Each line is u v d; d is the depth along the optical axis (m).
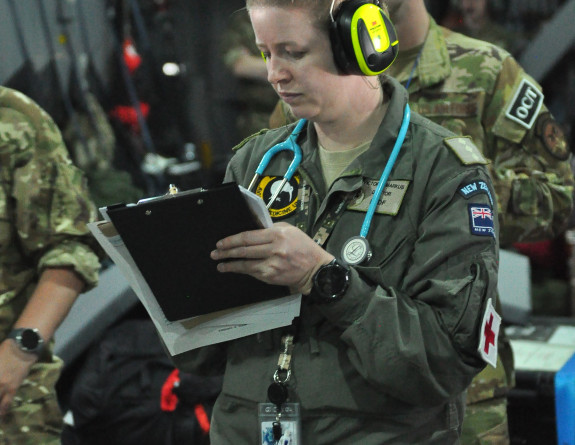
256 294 3.54
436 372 3.42
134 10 11.30
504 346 5.30
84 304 7.08
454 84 5.52
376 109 3.75
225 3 11.23
